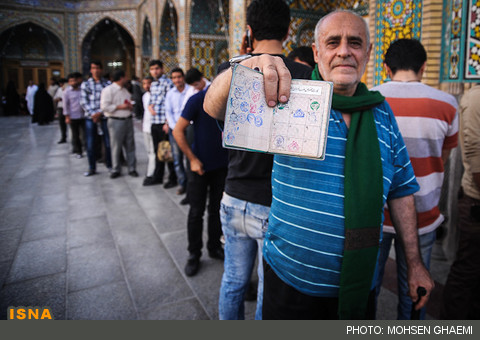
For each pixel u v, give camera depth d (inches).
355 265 44.3
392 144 49.7
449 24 121.0
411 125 68.7
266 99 36.7
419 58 71.1
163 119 206.5
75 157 298.2
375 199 44.4
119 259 121.0
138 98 498.0
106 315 90.2
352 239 43.8
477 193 70.7
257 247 75.2
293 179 46.9
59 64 792.3
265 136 37.0
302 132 36.5
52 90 542.6
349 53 45.6
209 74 455.8
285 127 36.9
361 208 43.8
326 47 47.4
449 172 115.9
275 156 50.8
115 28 751.7
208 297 98.7
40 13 719.1
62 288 103.0
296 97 37.0
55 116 663.8
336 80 46.7
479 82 109.0
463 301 73.1
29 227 148.7
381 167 45.3
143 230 145.9
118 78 220.8
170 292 101.3
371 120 46.6
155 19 567.8
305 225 46.1
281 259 49.4
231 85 34.5
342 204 44.8
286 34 69.2
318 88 36.6
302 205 46.2
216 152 109.2
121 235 140.8
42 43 776.9
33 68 775.1
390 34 144.1
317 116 36.3
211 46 451.8
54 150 329.4
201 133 108.0
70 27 746.2
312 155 36.1
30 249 128.1
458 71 116.9
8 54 752.3
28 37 764.6
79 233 142.6
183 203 177.9
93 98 230.5
